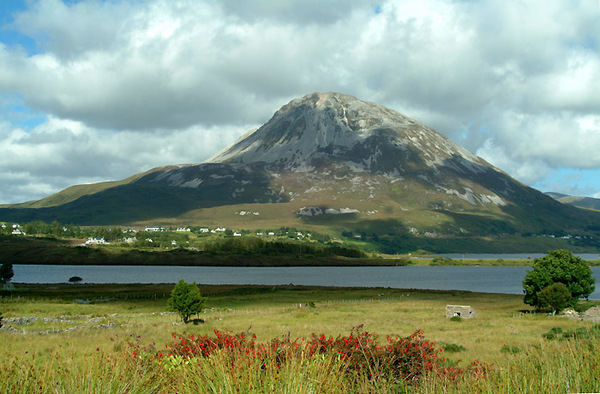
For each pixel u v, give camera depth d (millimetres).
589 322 51406
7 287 106688
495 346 32219
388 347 13828
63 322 51781
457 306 59875
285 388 7934
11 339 31688
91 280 165125
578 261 70312
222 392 8039
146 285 124125
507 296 100875
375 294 104188
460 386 9148
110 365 9148
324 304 81062
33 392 7938
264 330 43344
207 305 80188
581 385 7922
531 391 7746
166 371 9656
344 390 8898
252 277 192875
